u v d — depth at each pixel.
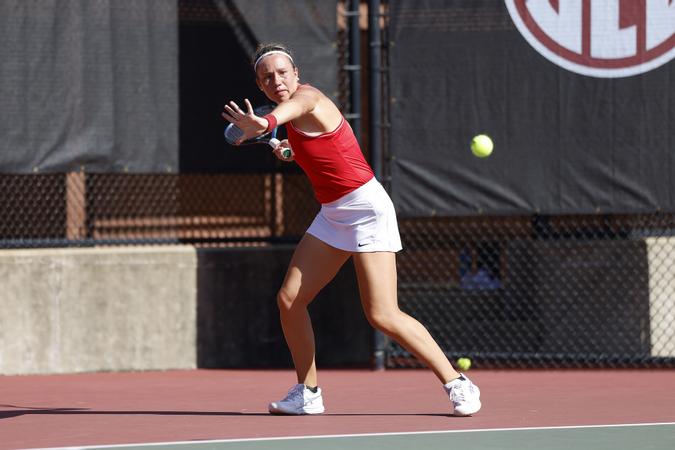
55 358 29.84
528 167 29.70
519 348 33.78
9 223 31.02
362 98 33.81
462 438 18.83
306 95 19.80
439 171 29.88
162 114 30.27
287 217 32.91
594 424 20.59
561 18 29.67
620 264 31.88
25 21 29.16
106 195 31.55
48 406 23.81
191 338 31.06
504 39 29.78
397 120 29.97
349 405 23.61
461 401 21.31
